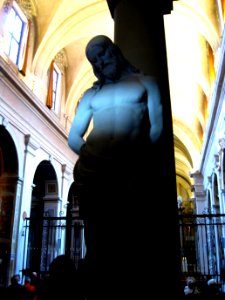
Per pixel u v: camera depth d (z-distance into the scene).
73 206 18.17
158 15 3.09
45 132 13.76
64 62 16.41
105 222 2.16
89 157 2.22
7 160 11.46
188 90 18.38
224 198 12.50
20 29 12.41
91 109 2.45
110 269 2.12
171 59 16.52
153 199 2.31
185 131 21.95
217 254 13.83
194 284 6.89
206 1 12.11
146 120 2.27
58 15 13.05
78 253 16.28
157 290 2.12
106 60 2.37
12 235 10.80
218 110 12.36
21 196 11.50
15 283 6.31
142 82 2.30
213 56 13.83
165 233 2.30
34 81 12.92
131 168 2.18
